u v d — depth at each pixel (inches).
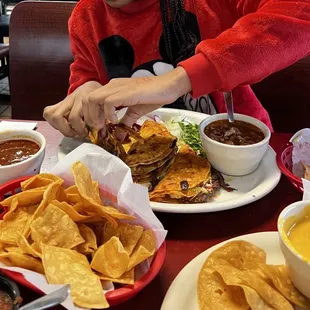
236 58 36.1
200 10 50.8
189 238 33.1
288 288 26.5
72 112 40.3
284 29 37.4
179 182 37.0
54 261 25.1
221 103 53.8
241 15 48.6
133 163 38.1
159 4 50.6
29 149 37.8
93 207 28.6
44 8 68.6
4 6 143.3
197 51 37.6
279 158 40.3
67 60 69.0
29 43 69.3
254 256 28.3
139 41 52.6
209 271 27.1
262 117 55.9
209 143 39.7
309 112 64.7
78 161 30.5
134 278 26.8
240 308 25.3
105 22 54.1
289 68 62.9
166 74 37.2
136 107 39.0
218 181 39.4
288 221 27.4
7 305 24.4
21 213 29.6
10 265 26.1
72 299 23.2
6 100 127.1
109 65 54.7
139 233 27.9
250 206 36.4
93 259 25.8
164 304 25.9
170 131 45.8
